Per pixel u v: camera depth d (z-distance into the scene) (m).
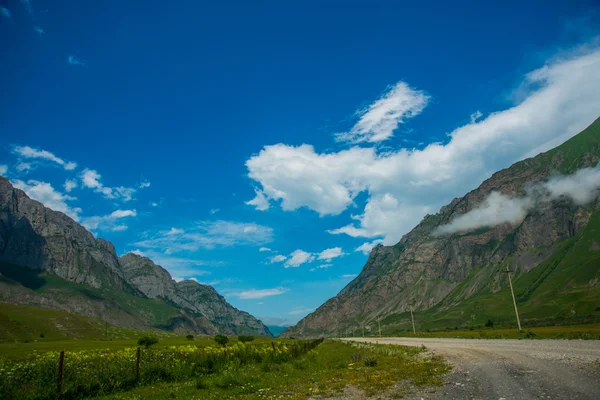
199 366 31.14
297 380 26.03
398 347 54.41
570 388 15.84
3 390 20.19
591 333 55.41
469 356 32.81
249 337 143.62
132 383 26.00
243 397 20.19
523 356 28.80
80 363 25.06
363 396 18.28
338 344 99.06
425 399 16.23
